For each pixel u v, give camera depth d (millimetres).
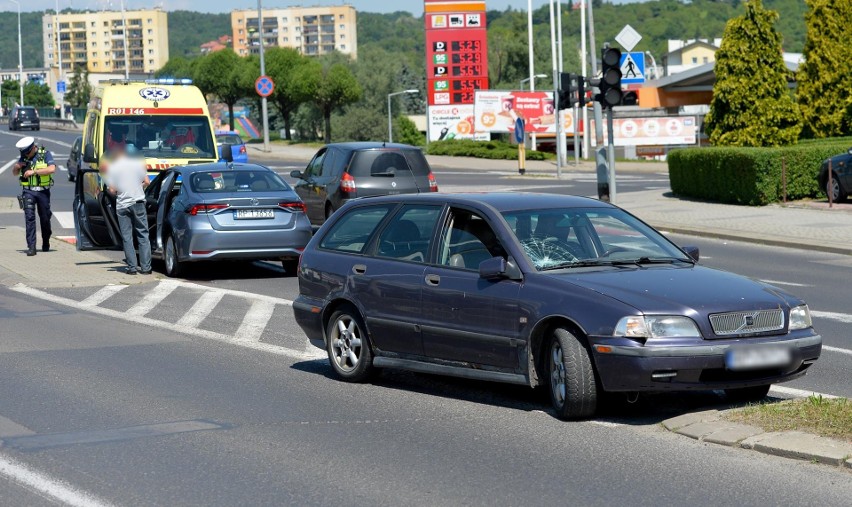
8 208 35469
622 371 8891
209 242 19547
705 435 8625
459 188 45906
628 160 71000
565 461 8172
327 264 11547
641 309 8938
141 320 15586
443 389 10984
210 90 104500
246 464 8250
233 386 11180
